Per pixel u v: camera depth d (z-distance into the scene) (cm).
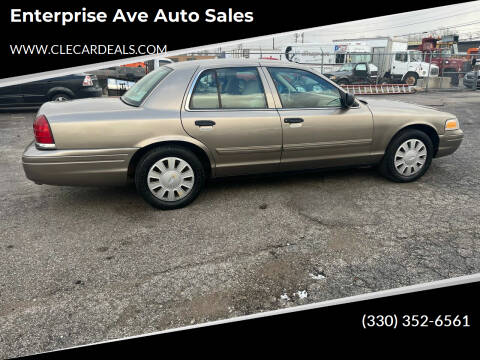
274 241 304
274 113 366
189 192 362
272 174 389
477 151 564
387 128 405
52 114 322
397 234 313
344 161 403
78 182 330
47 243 303
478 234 312
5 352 196
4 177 466
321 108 385
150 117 334
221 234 316
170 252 289
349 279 254
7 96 951
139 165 342
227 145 356
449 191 405
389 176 427
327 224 331
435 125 424
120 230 324
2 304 231
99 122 322
